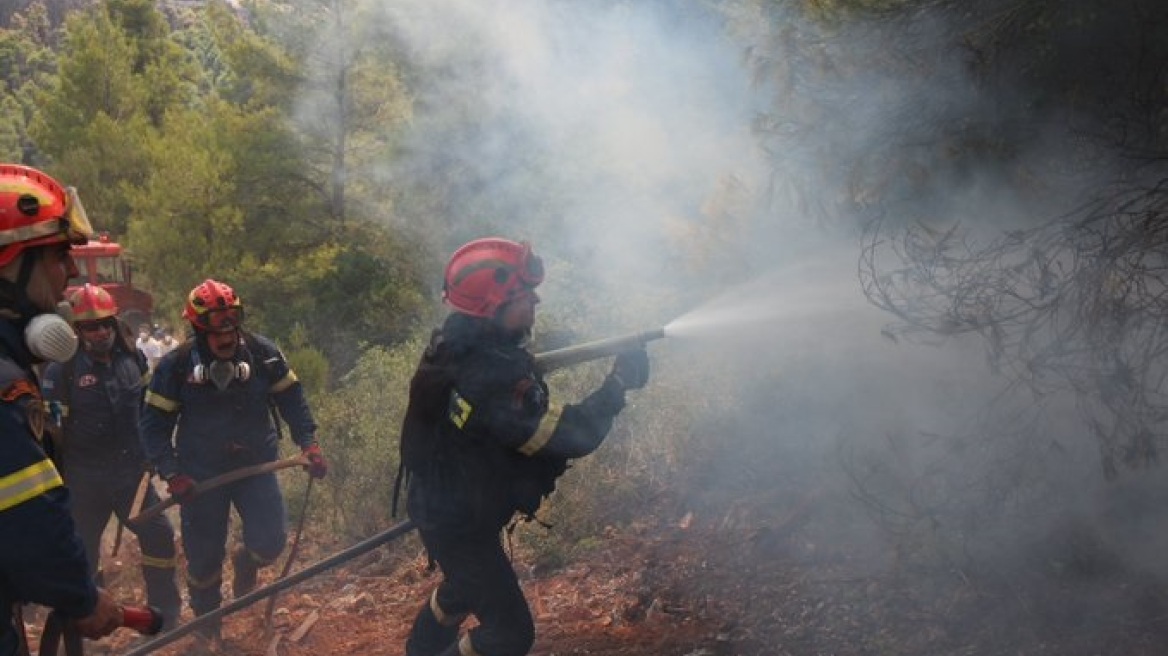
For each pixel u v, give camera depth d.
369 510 6.56
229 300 4.85
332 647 4.97
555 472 3.36
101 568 5.62
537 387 3.21
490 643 3.44
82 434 5.36
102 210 25.64
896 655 3.75
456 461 3.30
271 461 5.14
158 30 35.72
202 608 5.07
